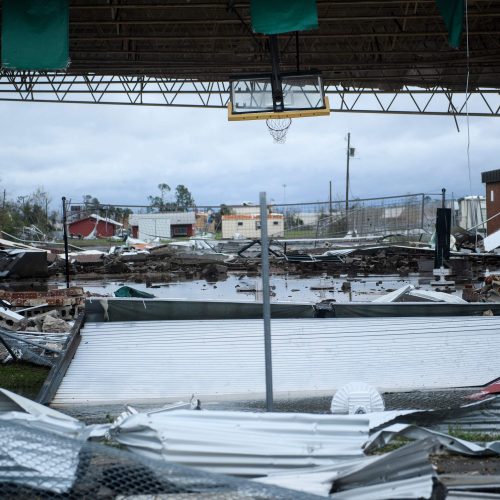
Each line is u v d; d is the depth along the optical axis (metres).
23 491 3.47
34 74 29.52
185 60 26.92
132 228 56.31
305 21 13.52
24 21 13.49
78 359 8.95
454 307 9.47
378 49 25.23
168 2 19.73
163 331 9.18
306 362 9.02
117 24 22.56
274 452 3.98
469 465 4.57
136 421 4.06
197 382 8.80
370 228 37.84
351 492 3.59
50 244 42.66
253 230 40.94
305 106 15.60
